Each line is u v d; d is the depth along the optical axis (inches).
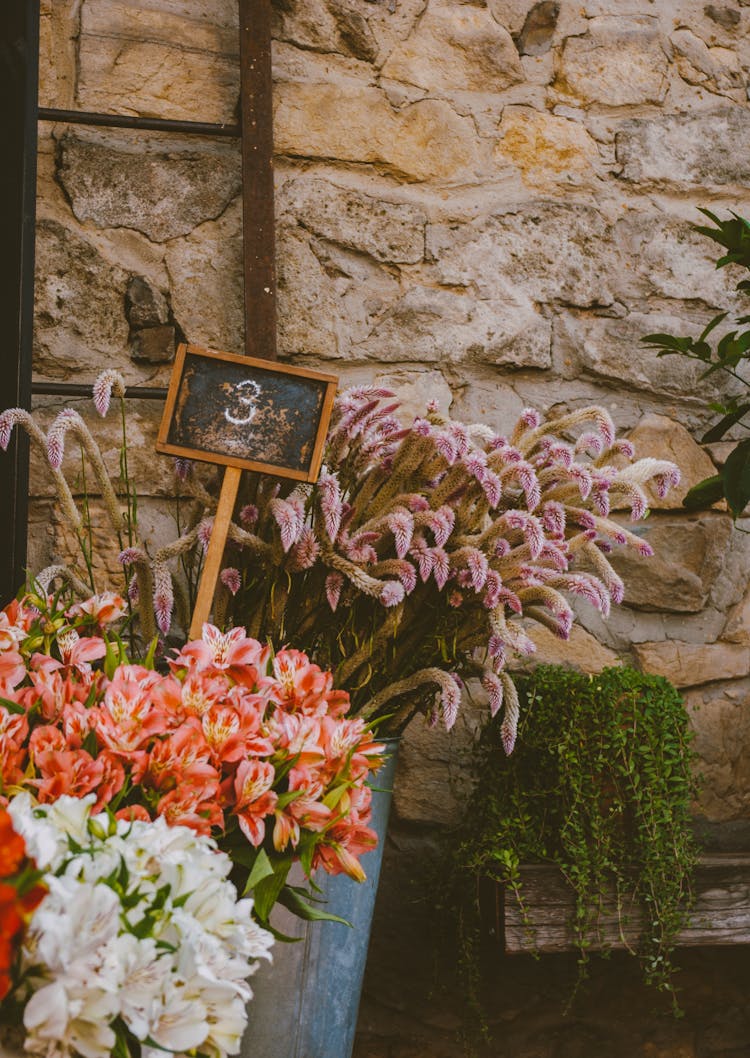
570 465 68.9
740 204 100.0
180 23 90.8
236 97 91.3
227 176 90.4
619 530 71.3
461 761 89.1
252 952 44.8
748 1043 91.6
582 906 74.9
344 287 91.7
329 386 67.6
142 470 87.0
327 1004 66.7
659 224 98.4
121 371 87.5
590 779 75.6
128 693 52.1
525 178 96.3
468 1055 82.7
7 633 59.6
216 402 67.2
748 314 99.2
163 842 44.8
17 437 80.0
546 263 95.8
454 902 82.5
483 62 96.6
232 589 68.9
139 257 88.5
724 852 91.4
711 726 94.2
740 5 100.6
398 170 94.0
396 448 73.2
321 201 91.8
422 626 72.4
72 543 85.0
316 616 71.6
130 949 38.9
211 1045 41.9
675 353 96.6
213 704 53.9
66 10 89.0
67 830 43.8
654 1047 89.9
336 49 93.6
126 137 89.1
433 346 92.7
